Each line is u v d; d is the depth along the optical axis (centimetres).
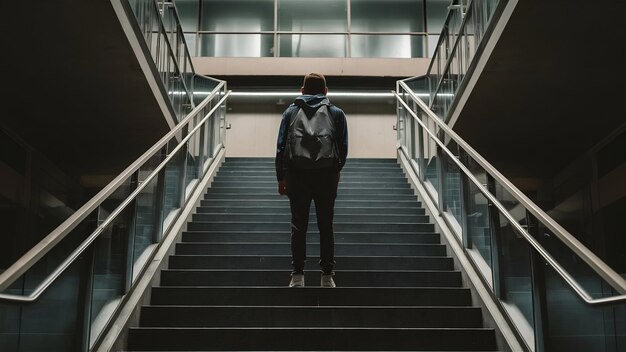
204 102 845
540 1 540
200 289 479
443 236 622
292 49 1554
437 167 691
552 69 674
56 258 361
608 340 285
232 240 642
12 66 665
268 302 476
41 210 968
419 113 901
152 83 737
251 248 602
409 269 562
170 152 622
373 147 1447
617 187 855
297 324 448
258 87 1459
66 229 311
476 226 521
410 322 450
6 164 848
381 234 643
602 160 916
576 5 543
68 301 328
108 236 393
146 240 516
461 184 564
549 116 818
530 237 369
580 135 895
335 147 476
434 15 1580
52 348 309
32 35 594
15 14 553
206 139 938
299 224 475
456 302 485
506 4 588
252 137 1455
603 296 327
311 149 464
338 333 418
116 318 408
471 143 933
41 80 701
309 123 471
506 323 415
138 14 671
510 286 423
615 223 863
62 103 772
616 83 711
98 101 771
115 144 943
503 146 951
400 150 1055
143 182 468
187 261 559
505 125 857
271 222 704
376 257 562
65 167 1055
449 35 953
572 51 630
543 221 349
